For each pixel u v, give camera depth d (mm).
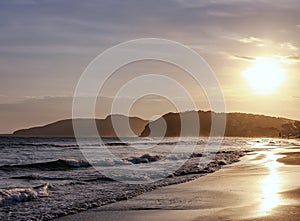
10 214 12500
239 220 10750
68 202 14305
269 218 10875
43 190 16703
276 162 29797
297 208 12172
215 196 14758
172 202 13773
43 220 11758
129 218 11562
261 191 15609
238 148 58125
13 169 27328
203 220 10938
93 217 11836
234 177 20562
